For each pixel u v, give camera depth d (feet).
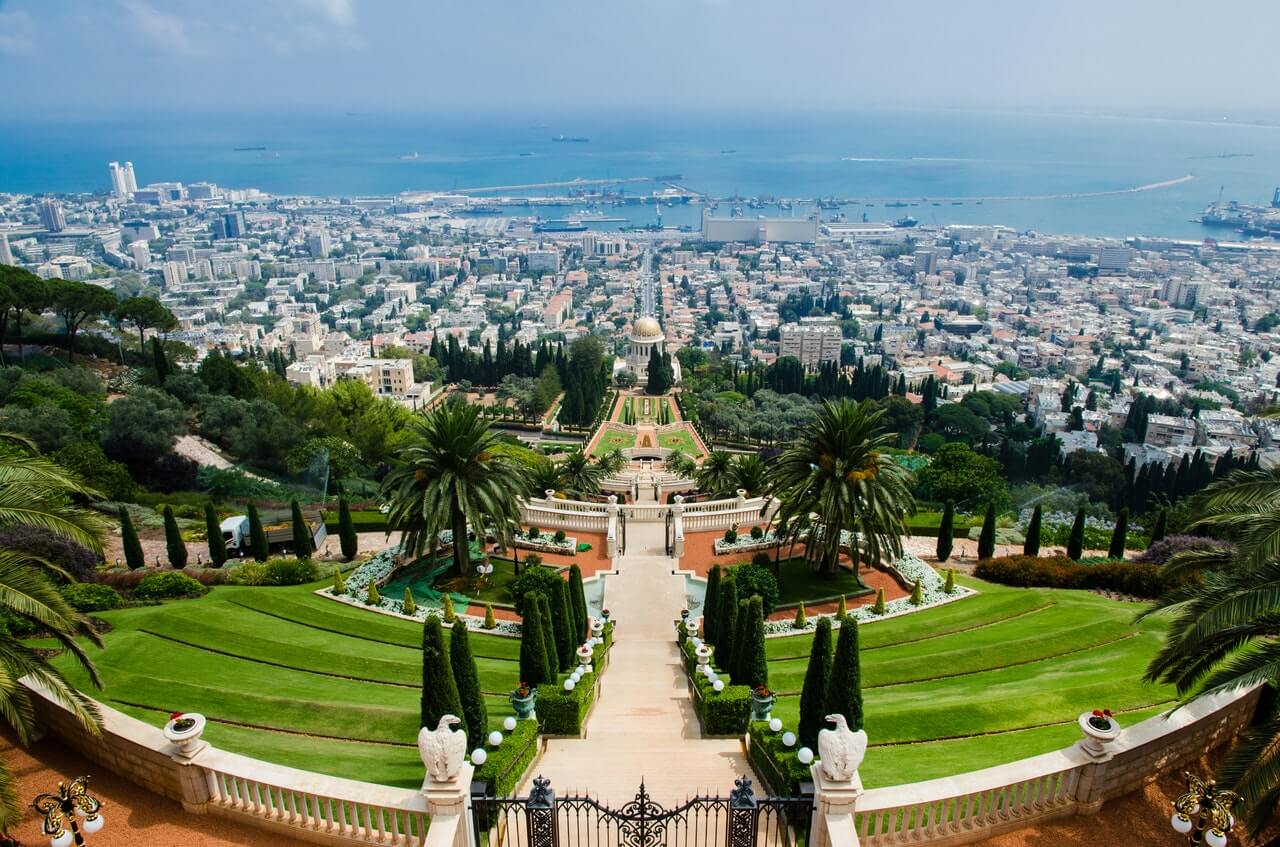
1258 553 63.93
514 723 80.02
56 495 79.71
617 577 165.48
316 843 63.00
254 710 90.43
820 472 156.56
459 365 538.47
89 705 67.15
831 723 71.00
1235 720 75.56
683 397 460.96
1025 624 132.57
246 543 185.26
